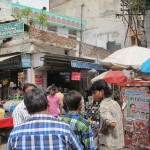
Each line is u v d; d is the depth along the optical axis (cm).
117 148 296
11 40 1091
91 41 2012
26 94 190
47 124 175
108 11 1989
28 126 175
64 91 1146
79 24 1988
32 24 1271
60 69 1124
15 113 339
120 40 1870
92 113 318
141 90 435
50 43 1111
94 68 1133
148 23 1028
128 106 453
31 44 1009
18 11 1521
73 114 242
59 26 1825
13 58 997
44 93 192
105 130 296
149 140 420
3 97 1079
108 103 300
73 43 1279
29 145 166
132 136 443
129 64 586
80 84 1277
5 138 687
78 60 1095
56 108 672
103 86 310
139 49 629
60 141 168
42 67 986
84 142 226
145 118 427
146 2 824
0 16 1345
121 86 470
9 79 1088
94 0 2069
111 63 611
